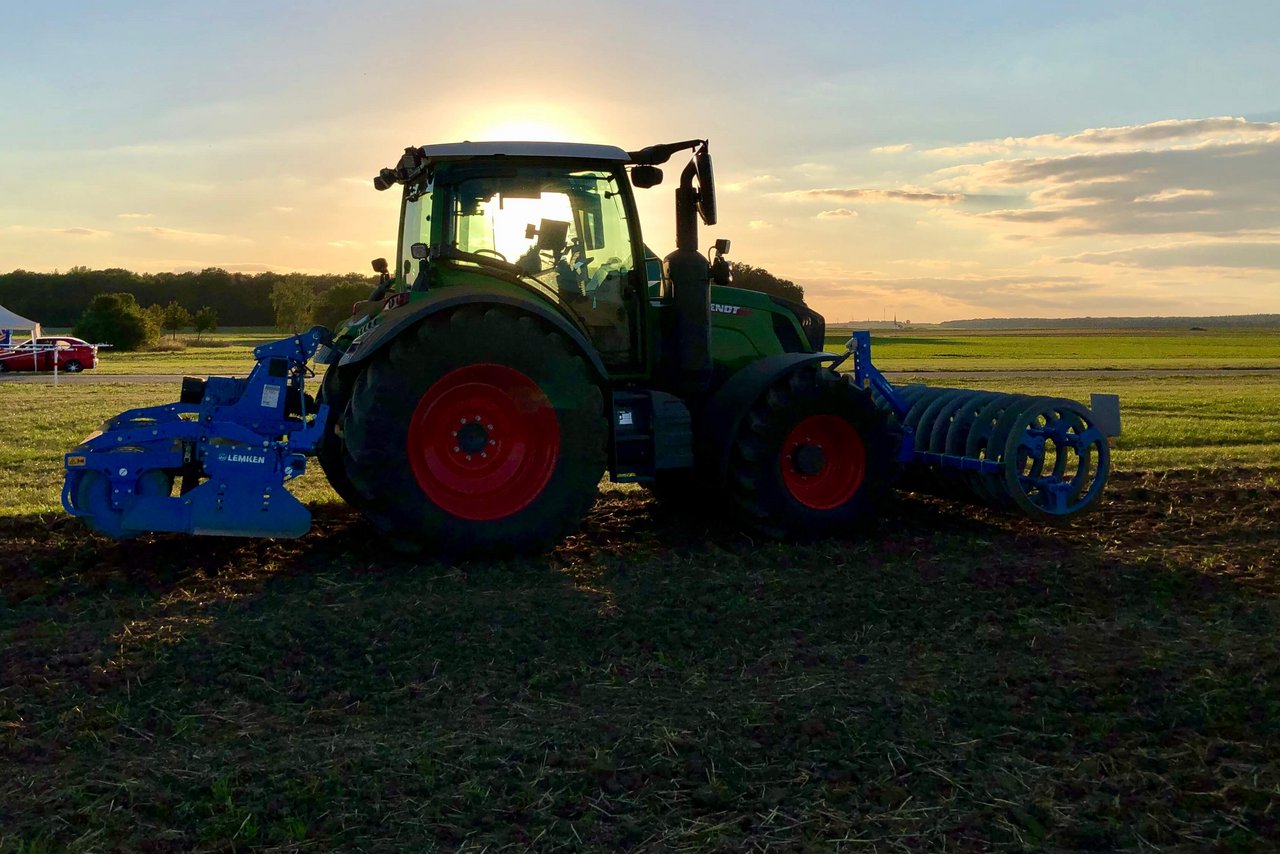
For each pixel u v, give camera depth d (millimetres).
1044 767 3641
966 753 3736
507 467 6516
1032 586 6008
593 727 3953
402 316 6211
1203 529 7762
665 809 3350
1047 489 7797
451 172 6625
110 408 17516
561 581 6113
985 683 4438
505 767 3607
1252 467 10898
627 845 3139
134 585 5984
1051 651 4902
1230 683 4387
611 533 7516
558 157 6672
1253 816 3311
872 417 7363
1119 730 3953
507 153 6578
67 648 4832
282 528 6184
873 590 5891
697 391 7355
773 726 3975
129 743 3836
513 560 6492
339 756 3695
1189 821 3293
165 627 5086
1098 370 38281
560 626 5176
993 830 3221
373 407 6145
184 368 33562
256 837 3148
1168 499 9000
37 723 3967
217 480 6109
